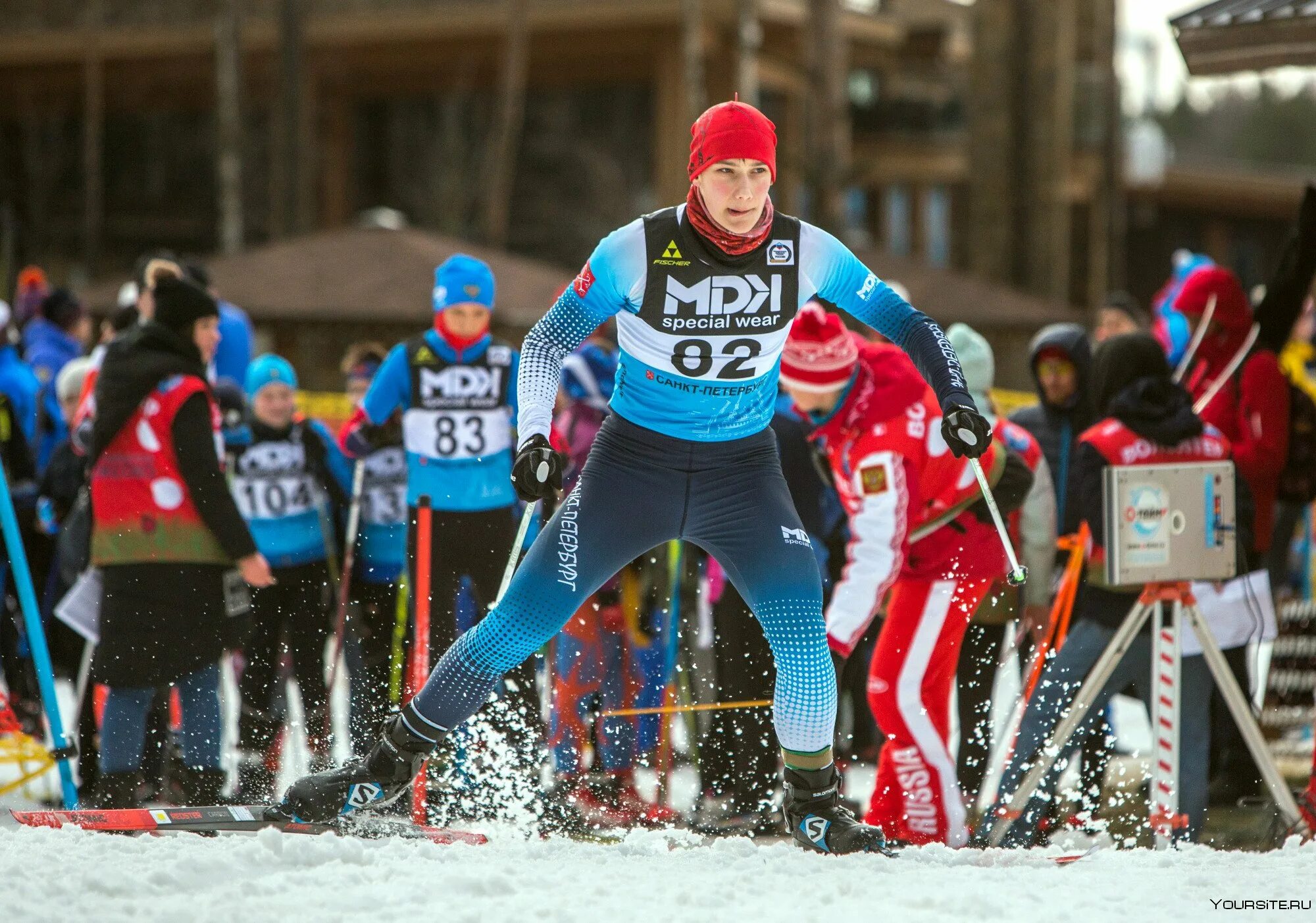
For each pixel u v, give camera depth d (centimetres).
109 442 1662
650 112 10525
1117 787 1981
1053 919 1098
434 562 1920
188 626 1666
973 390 1784
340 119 11256
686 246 1168
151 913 1049
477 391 1919
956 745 1791
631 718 1873
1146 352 1609
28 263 12400
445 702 1270
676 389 1203
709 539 1254
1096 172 8394
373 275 4178
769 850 1307
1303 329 3016
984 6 7081
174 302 1692
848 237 6694
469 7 10375
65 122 12406
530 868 1226
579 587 1229
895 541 1502
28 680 2241
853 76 12962
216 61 10869
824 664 1258
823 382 1516
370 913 1075
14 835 1244
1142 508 1513
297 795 1324
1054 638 1748
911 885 1196
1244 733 1551
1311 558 2920
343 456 2167
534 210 10912
